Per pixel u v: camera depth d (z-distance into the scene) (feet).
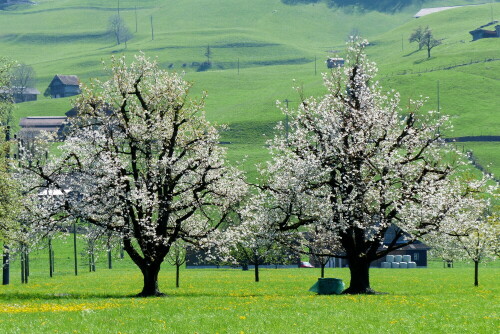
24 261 391.65
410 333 148.77
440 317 173.06
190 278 439.22
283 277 444.96
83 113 261.44
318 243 314.55
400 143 257.75
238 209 257.55
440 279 407.85
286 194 246.88
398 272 513.04
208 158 252.83
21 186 247.50
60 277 456.45
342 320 166.71
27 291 296.51
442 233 253.03
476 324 161.07
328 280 275.80
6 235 256.11
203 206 257.96
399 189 248.11
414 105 277.44
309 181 250.37
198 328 152.05
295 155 260.01
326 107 271.69
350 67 273.13
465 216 252.62
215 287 339.57
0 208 246.88
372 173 256.11
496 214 351.25
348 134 257.14
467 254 348.59
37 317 166.91
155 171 246.68
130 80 264.93
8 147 274.36
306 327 155.02
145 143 255.91
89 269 547.90
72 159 248.52
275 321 163.84
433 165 259.60
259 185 261.24
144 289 252.01
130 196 237.66
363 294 247.29
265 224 254.06
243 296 251.19
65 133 257.55
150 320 164.14
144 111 256.93
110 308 188.65
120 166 242.37
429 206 244.83
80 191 244.42
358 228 257.55
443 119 262.88
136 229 244.42
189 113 268.00
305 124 266.36
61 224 242.37
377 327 156.46
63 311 180.55
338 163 254.06
